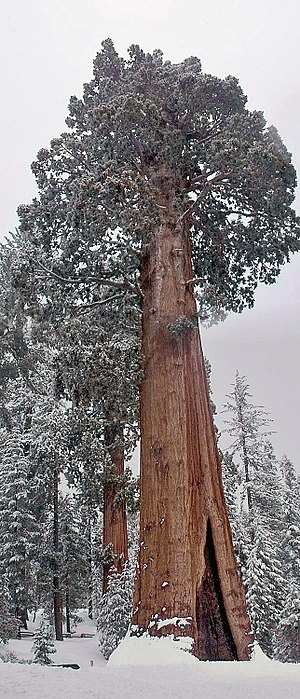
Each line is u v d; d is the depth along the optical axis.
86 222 11.99
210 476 10.77
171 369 11.37
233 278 16.06
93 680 5.77
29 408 35.62
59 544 40.34
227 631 9.73
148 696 5.11
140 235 11.89
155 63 15.20
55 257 14.02
